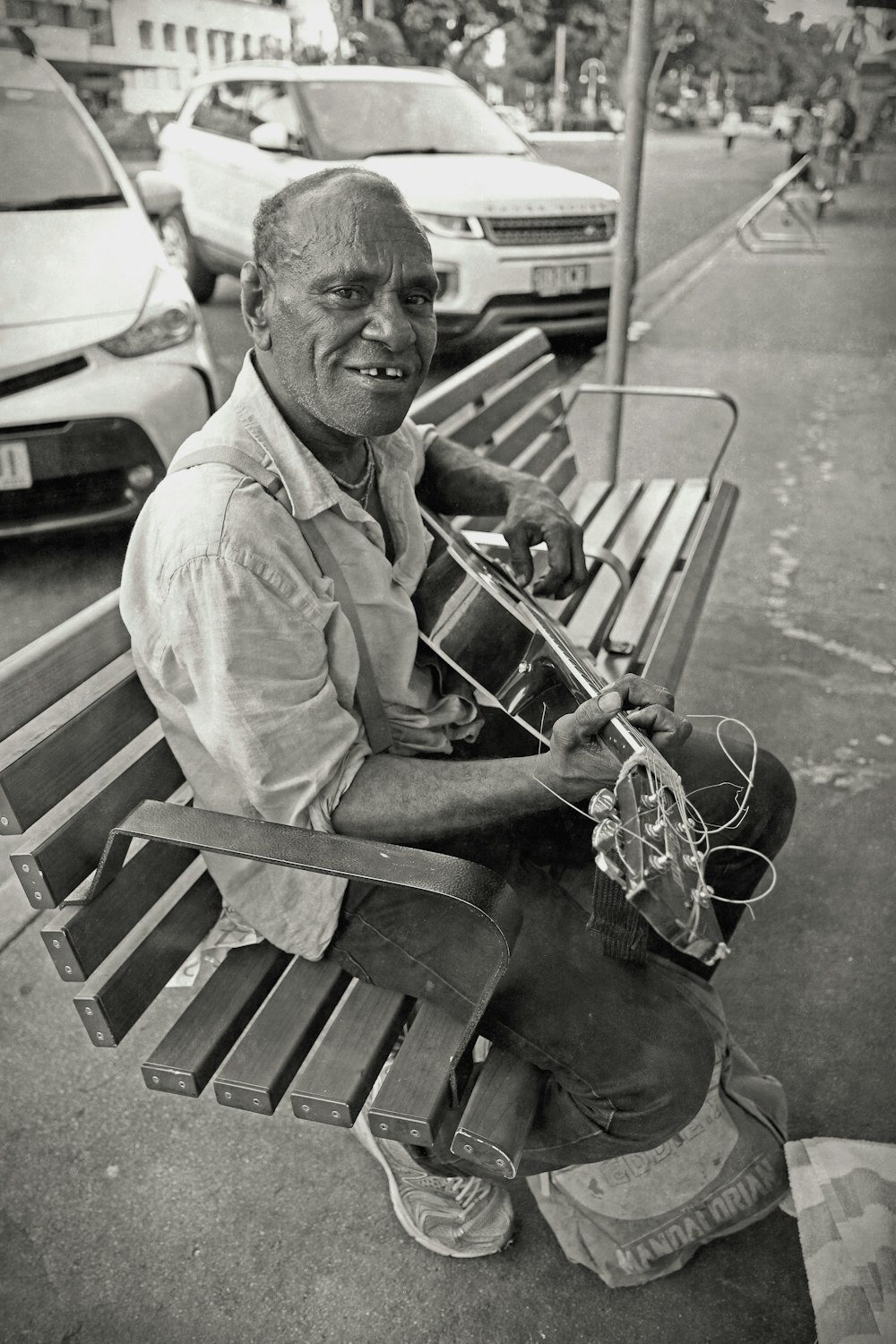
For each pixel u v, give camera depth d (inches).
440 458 88.4
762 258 392.2
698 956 49.4
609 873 49.9
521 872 66.6
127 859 66.9
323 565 61.9
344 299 58.2
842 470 207.8
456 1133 58.6
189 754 65.8
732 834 73.7
